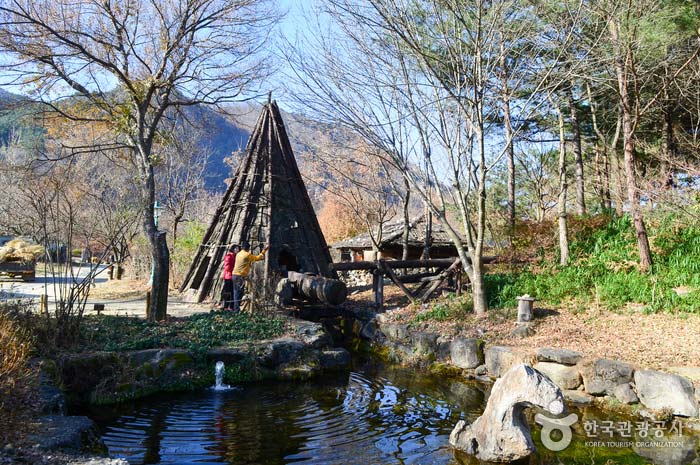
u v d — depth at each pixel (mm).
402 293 17203
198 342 10266
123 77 12352
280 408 8297
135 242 24828
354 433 7141
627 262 13438
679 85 14953
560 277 13547
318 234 17547
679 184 16516
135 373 8930
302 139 15094
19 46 11562
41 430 5660
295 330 11695
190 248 22344
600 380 8555
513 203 17922
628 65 12875
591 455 6398
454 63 11570
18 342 6754
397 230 21016
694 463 6152
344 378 10461
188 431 7156
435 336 11750
